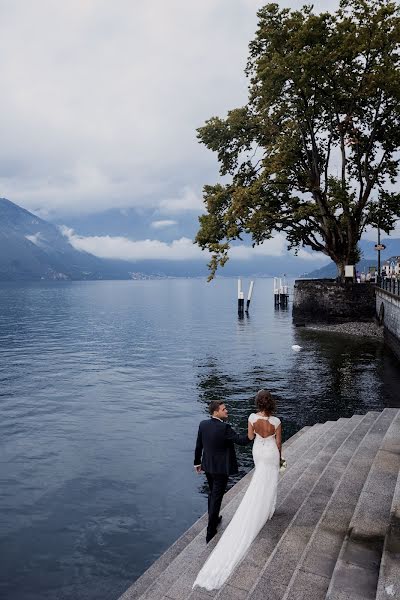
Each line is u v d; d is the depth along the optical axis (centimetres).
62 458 1300
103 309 8619
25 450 1365
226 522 662
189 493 1074
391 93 3716
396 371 2292
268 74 3706
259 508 539
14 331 4834
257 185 3831
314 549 480
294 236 4584
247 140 4316
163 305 9731
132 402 1916
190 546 613
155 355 3147
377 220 4375
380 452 705
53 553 830
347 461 770
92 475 1179
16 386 2244
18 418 1705
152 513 978
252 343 3506
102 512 984
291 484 725
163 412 1761
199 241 4175
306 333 3859
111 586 737
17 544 859
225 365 2648
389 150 4131
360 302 4256
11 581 748
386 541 441
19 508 1001
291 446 1038
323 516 548
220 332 4369
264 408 578
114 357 3106
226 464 619
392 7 3534
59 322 5919
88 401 1944
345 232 4500
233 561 494
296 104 3978
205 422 637
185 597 491
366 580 405
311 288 4678
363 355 2761
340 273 4459
